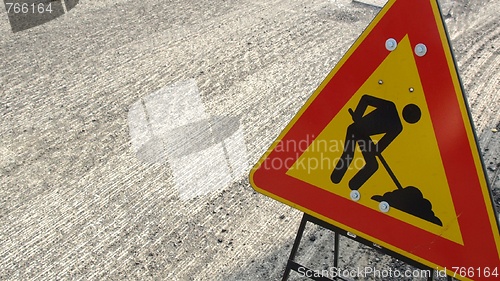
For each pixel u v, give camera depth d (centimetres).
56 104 574
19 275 384
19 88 602
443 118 225
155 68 638
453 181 231
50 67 642
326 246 405
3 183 467
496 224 228
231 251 402
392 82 231
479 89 591
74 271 387
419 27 220
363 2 780
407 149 236
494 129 529
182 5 789
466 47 669
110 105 572
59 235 416
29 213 436
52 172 480
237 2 794
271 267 389
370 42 231
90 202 447
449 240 238
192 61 651
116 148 509
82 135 527
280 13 759
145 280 380
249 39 696
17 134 529
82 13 768
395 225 248
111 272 386
